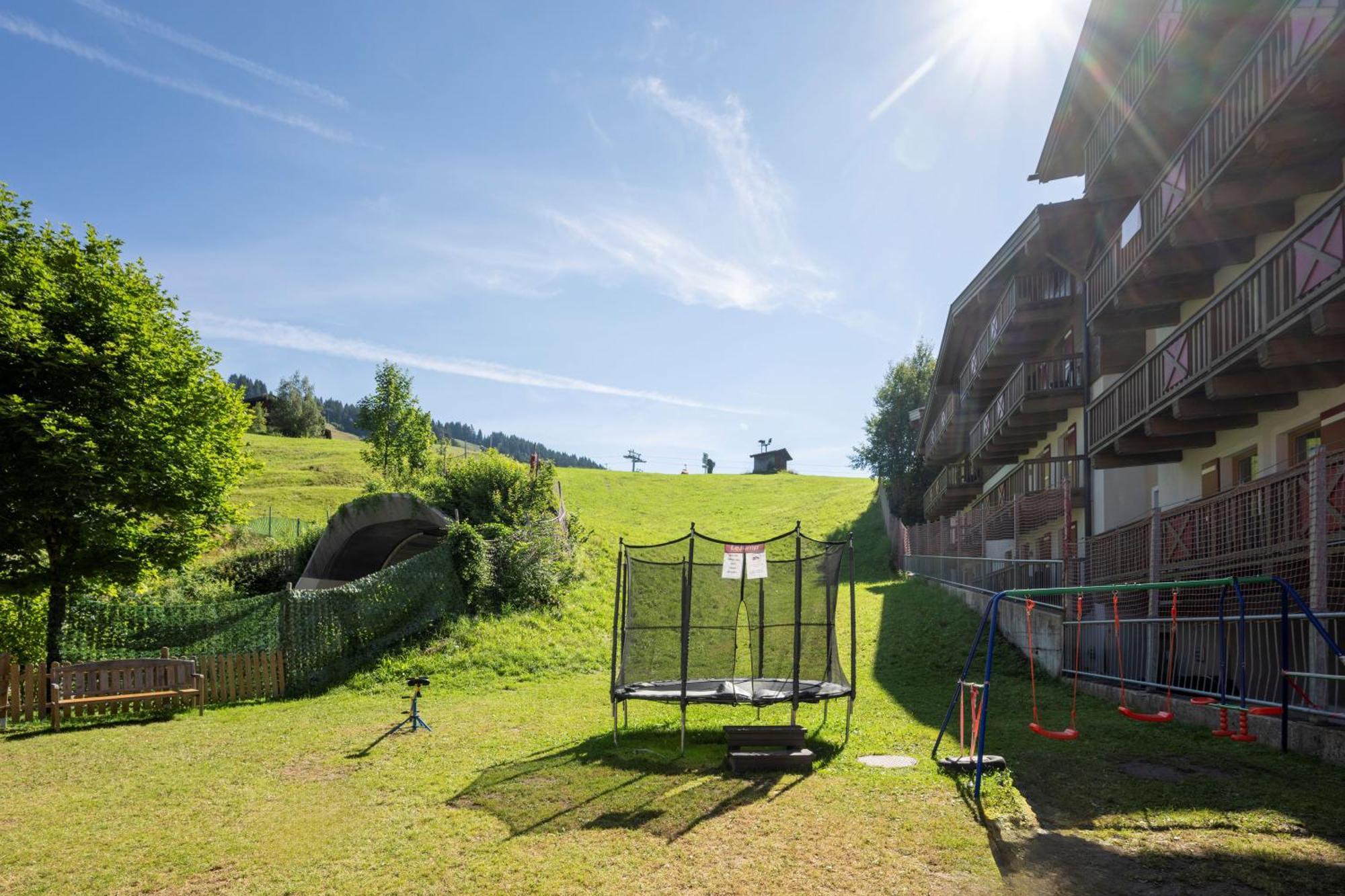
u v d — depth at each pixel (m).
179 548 19.28
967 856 6.15
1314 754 8.41
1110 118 17.20
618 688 11.04
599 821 7.27
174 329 20.12
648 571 13.72
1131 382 15.77
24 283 17.59
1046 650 15.82
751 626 12.98
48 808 8.28
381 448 38.22
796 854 6.32
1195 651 12.39
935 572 29.00
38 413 16.75
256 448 67.75
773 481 70.12
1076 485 22.17
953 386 36.97
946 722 9.46
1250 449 14.95
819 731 11.01
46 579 17.67
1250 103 10.97
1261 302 10.96
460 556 20.88
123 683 14.38
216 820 7.71
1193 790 7.55
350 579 26.47
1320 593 9.20
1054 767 8.61
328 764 10.00
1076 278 21.59
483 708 13.86
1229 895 5.30
